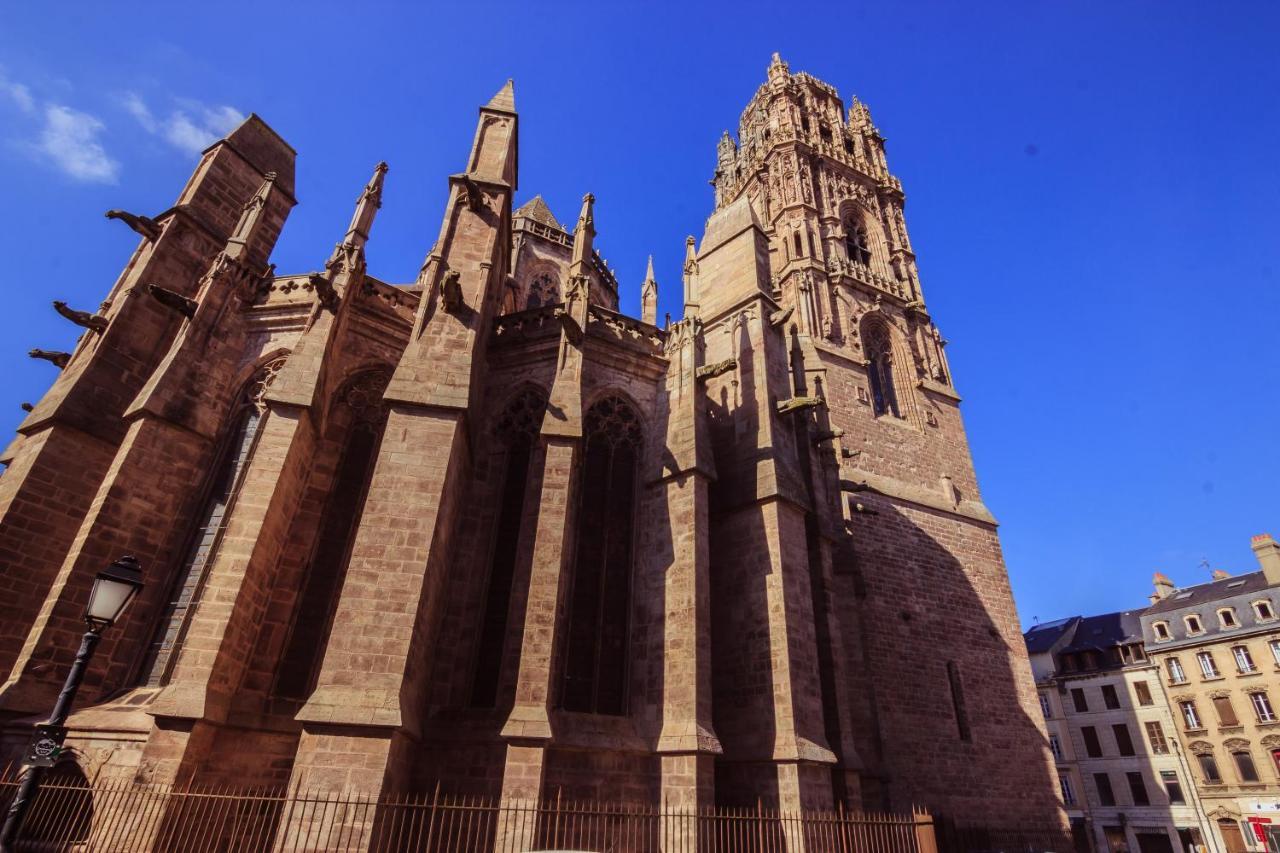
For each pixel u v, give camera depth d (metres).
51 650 16.53
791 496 22.09
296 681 17.86
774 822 17.73
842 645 24.17
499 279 25.83
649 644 20.08
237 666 16.50
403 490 17.47
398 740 15.21
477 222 23.77
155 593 18.59
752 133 63.19
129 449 18.89
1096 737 66.88
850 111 62.50
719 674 20.92
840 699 22.09
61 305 22.64
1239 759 57.94
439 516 17.55
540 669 16.98
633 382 24.75
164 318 23.67
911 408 43.66
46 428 20.36
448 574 19.53
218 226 26.31
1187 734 61.44
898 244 52.50
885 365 46.00
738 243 28.42
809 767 18.48
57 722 10.20
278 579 18.50
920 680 32.84
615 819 17.34
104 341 21.86
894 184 56.44
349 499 20.81
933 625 35.00
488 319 23.30
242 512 17.16
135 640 17.98
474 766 16.98
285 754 16.66
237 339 22.59
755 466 22.73
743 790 18.75
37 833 14.82
